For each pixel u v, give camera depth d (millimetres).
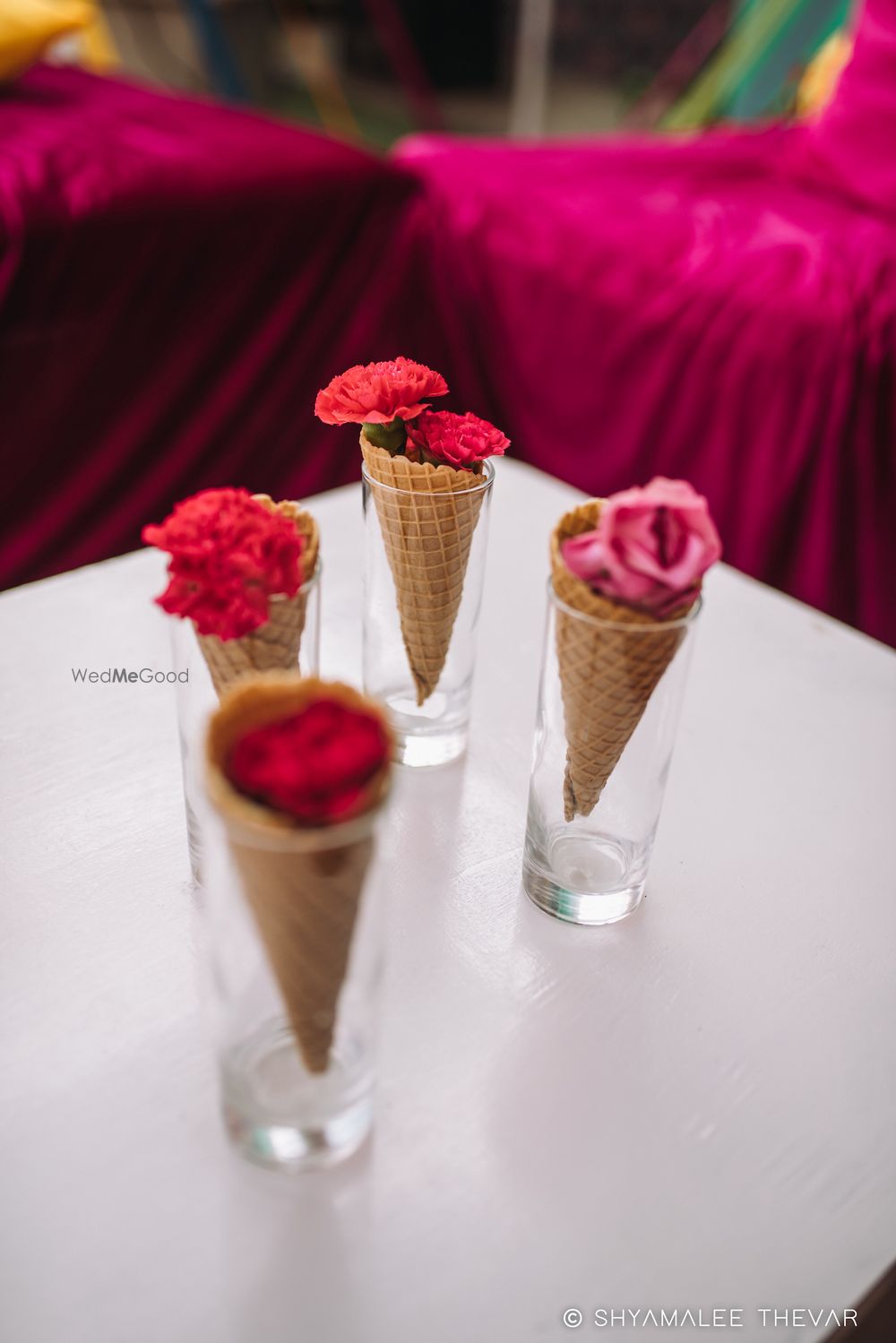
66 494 1553
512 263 1673
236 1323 472
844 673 798
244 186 1583
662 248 1589
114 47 2955
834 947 617
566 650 539
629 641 520
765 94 2398
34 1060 546
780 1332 478
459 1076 551
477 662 783
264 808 427
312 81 3510
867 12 1717
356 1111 516
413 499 599
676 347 1515
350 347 1727
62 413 1518
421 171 1809
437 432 618
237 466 1676
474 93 3744
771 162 1886
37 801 663
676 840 669
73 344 1494
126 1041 556
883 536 1417
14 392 1470
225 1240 494
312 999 477
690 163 1883
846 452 1397
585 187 1795
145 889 621
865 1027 582
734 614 845
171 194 1521
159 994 575
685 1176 523
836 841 675
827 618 848
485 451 619
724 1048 569
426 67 3646
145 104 1828
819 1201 518
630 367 1566
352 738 429
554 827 608
